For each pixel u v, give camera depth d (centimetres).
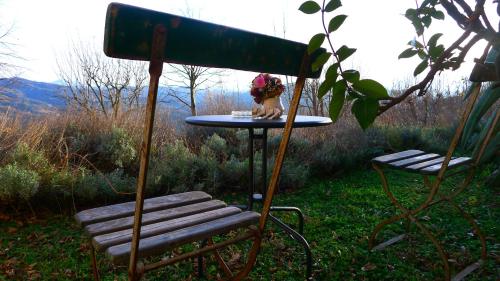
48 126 400
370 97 74
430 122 661
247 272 134
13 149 333
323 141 479
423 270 201
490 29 84
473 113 228
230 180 379
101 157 389
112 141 388
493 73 100
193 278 198
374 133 508
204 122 205
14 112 405
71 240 252
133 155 382
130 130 426
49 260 223
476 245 229
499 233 245
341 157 445
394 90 656
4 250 235
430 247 228
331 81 74
